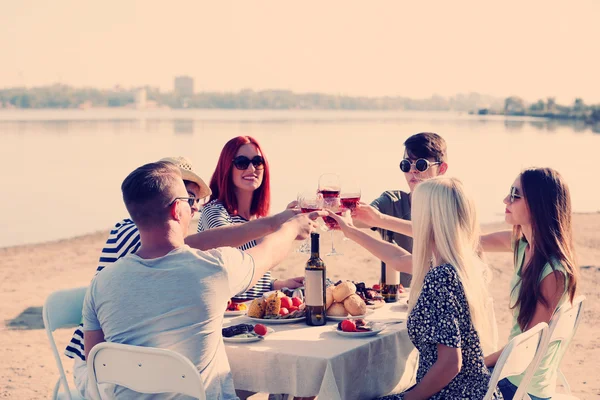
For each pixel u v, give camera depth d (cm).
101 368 243
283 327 311
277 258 278
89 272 888
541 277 296
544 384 301
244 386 278
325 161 2870
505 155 3378
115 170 2580
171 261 247
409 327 266
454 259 266
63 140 4394
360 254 960
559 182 301
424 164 427
